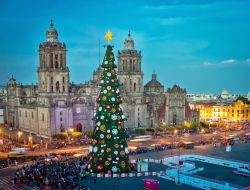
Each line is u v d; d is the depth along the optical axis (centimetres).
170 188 8600
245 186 8762
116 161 9419
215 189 8512
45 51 16425
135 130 17562
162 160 11150
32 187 8269
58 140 15162
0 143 13950
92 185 8694
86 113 17512
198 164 11281
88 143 14388
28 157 11456
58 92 16712
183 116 19862
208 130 18412
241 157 12069
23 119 19225
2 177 9306
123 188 8475
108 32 9838
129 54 18800
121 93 18662
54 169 9569
